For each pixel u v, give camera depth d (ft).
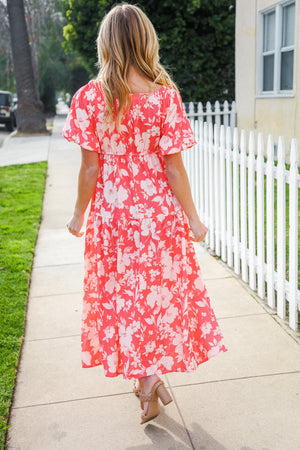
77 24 48.96
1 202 24.58
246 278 13.44
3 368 9.67
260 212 12.06
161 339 7.77
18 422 8.23
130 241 7.34
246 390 8.78
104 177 7.32
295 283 10.58
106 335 7.70
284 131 30.50
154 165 7.28
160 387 7.58
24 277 14.39
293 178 10.34
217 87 48.44
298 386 8.80
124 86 6.73
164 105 6.97
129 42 6.80
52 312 12.19
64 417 8.31
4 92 72.49
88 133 7.04
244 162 12.89
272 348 10.10
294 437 7.56
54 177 30.94
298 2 27.35
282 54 30.45
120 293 7.48
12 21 56.90
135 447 7.55
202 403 8.51
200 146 16.99
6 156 41.50
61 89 107.55
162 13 45.09
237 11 34.99
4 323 11.50
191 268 7.92
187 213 7.49
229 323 11.24
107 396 8.85
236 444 7.50
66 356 10.18
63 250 17.03
